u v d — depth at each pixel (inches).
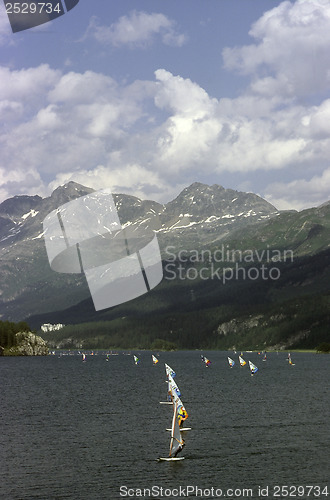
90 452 2128.4
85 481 1742.1
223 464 1946.4
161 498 1588.3
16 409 3420.3
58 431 2591.0
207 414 3144.7
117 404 3690.9
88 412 3267.7
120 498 1587.1
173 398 2084.2
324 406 3523.6
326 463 1955.0
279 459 2014.0
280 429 2623.0
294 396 4183.1
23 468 1892.2
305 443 2285.9
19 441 2345.0
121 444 2278.5
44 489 1663.4
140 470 1870.1
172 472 1847.9
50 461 1988.2
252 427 2682.1
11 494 1616.6
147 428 2674.7
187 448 2194.9
